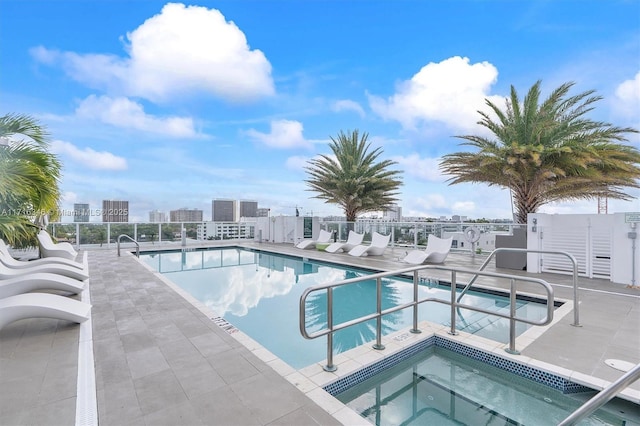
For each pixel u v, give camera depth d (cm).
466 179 1159
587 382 265
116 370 275
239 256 1183
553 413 272
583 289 584
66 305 371
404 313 514
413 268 370
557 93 955
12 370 272
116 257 951
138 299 496
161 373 270
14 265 534
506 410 280
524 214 1034
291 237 1498
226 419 212
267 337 427
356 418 216
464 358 348
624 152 923
